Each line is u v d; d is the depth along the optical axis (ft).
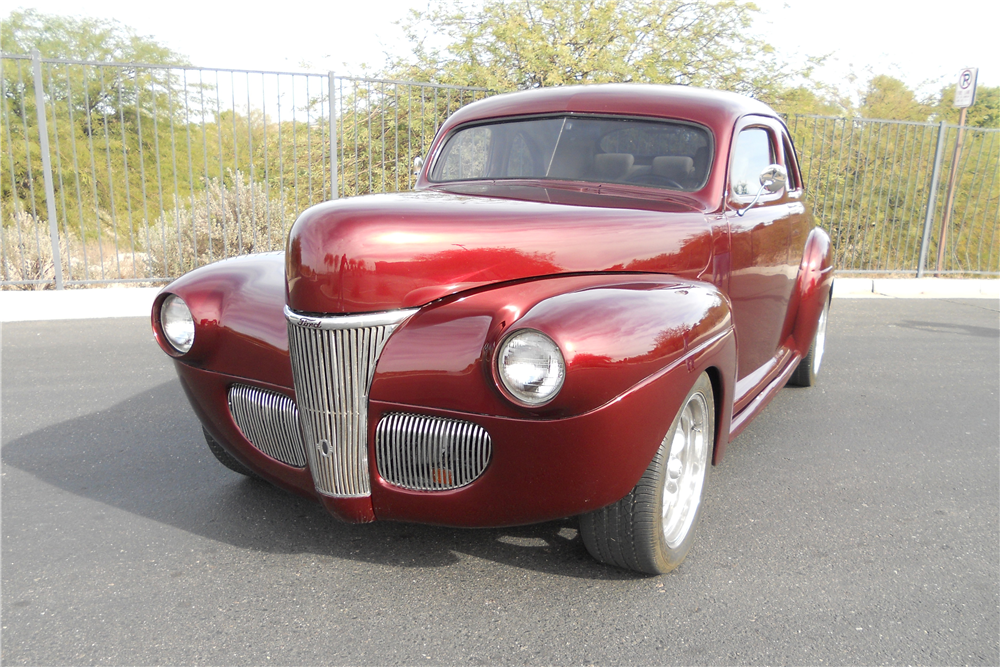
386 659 6.93
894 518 10.35
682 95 11.59
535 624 7.55
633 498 7.88
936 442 13.60
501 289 7.82
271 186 31.60
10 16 65.41
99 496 10.44
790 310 14.25
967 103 33.12
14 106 45.70
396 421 7.61
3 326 21.84
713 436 9.32
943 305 29.40
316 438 7.89
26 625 7.33
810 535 9.76
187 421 13.65
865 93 58.13
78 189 24.54
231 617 7.56
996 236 38.27
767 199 12.55
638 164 10.89
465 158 12.21
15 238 28.19
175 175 25.20
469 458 7.46
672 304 7.91
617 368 6.97
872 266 35.60
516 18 39.91
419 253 7.63
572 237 8.36
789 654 7.14
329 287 7.47
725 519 10.20
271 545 9.11
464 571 8.56
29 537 9.20
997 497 11.16
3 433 12.91
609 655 7.07
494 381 6.98
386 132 32.76
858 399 16.31
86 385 15.87
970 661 7.10
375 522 9.78
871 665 7.01
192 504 10.22
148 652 6.95
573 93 12.00
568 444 7.10
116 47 67.46
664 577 8.57
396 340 7.55
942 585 8.54
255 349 8.48
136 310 24.17
